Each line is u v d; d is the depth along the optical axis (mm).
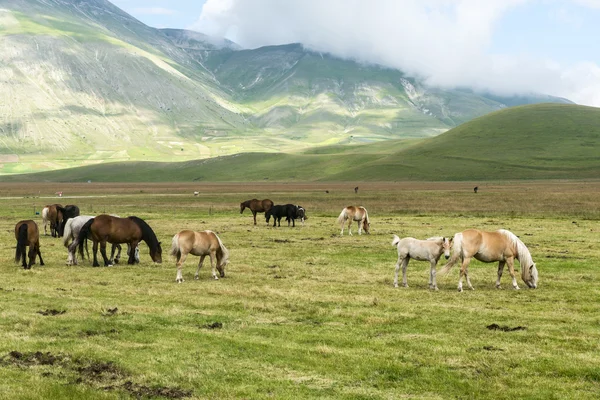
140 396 9336
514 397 9281
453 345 11992
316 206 65562
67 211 33906
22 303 15820
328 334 12898
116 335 12688
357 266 23250
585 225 40031
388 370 10508
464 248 18344
